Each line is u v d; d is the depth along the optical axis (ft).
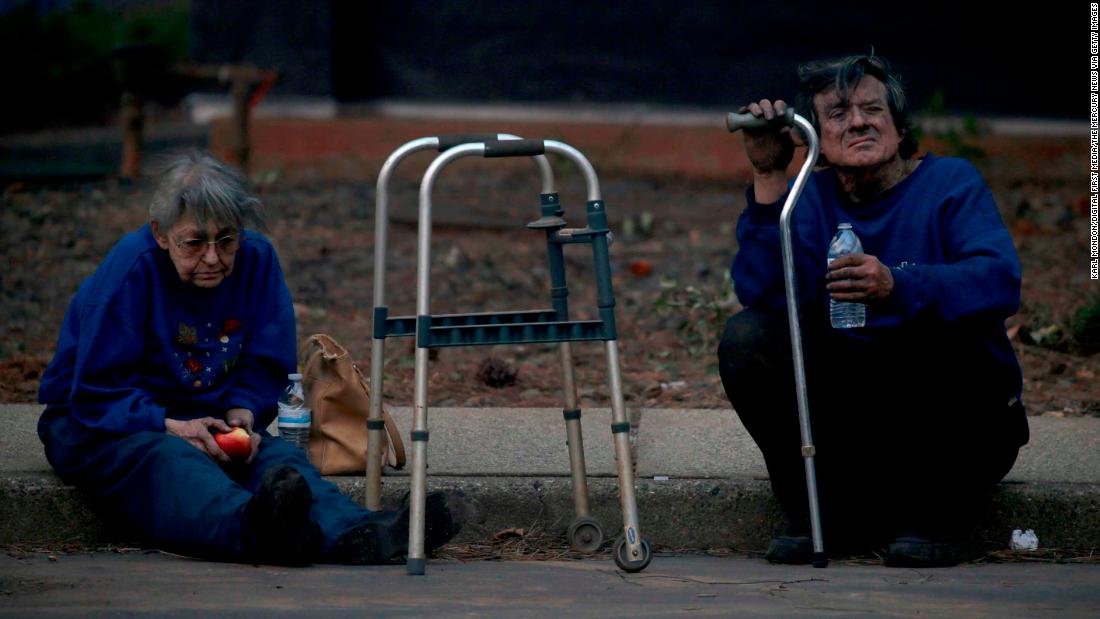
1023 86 155.22
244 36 157.28
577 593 43.86
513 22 159.43
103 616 40.19
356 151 153.48
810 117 50.70
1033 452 59.88
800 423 49.39
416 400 48.24
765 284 50.67
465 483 56.18
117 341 52.01
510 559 53.16
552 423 65.98
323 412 57.36
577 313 96.63
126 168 142.61
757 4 157.07
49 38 229.45
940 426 50.29
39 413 67.41
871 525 54.39
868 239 50.49
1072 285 100.17
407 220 121.90
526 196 136.26
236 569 47.62
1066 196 132.16
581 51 159.33
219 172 51.29
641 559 48.06
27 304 98.53
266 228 52.85
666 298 91.45
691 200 137.49
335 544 48.88
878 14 156.35
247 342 55.21
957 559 50.44
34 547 54.34
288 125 153.58
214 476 50.11
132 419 51.55
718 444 61.93
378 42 160.76
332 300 99.81
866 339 49.98
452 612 40.91
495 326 48.85
